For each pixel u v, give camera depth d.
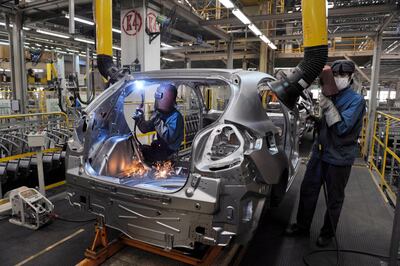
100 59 3.59
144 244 2.47
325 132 2.70
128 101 5.19
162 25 5.65
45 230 3.09
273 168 2.02
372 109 6.61
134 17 5.63
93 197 2.20
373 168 5.60
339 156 2.60
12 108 6.47
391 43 9.09
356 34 6.84
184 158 3.32
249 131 1.91
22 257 2.60
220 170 1.72
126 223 2.03
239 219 1.71
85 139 2.33
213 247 2.37
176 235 1.83
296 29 9.48
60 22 8.19
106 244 2.43
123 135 2.89
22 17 6.77
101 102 2.50
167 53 12.22
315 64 2.21
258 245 2.84
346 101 2.55
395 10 5.12
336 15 5.75
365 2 6.10
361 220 3.41
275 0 8.30
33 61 10.45
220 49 10.81
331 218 2.68
